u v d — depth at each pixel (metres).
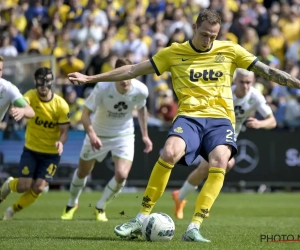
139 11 65.94
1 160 48.81
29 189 30.19
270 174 51.44
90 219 31.03
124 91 29.42
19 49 61.38
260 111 31.78
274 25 65.75
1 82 24.91
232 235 22.61
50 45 61.62
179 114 20.69
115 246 18.61
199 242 19.67
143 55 60.47
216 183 20.03
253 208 38.78
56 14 65.44
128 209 37.44
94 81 20.83
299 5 68.69
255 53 61.44
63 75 57.03
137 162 50.16
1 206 39.12
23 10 66.25
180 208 32.50
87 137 30.77
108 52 57.72
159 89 55.75
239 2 68.06
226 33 61.44
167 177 20.34
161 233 19.83
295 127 52.72
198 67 20.70
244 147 51.22
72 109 51.94
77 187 31.20
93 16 63.66
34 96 29.66
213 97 20.61
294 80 20.69
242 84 30.94
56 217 32.03
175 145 20.02
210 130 20.41
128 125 30.81
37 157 30.36
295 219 31.25
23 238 21.14
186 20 64.44
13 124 48.91
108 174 50.09
